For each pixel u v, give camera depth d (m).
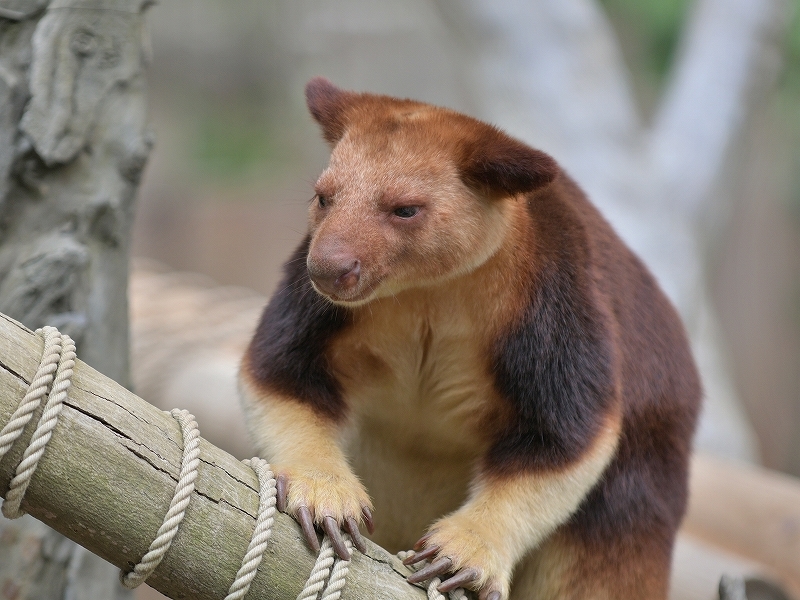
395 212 6.70
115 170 8.11
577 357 6.82
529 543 6.64
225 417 12.91
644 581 7.67
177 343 14.35
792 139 29.59
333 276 6.35
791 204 31.91
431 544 6.16
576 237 7.21
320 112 7.59
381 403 7.42
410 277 6.82
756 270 32.75
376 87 33.25
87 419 5.11
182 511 5.27
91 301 8.05
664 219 18.36
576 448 6.71
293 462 6.30
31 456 4.93
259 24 34.53
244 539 5.46
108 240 8.16
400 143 6.89
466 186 6.86
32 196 7.78
